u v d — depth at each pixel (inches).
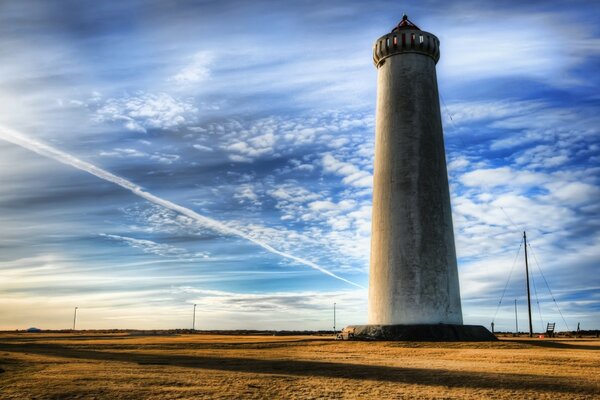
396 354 1162.0
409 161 1765.5
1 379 695.1
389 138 1822.1
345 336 1708.9
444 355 1120.8
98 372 773.3
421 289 1654.8
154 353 1176.2
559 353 1148.5
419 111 1817.2
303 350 1304.1
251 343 1535.4
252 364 919.0
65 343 1595.7
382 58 1925.4
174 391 614.9
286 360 999.6
